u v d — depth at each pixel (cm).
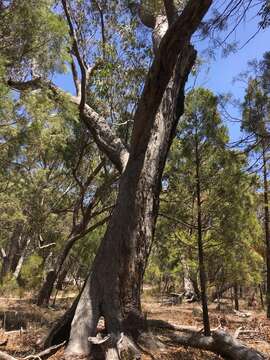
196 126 1095
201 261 1091
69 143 1505
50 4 712
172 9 841
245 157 1038
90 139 1524
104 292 788
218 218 1132
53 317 1270
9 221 1869
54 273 1719
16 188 1445
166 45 711
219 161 1087
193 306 2158
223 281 1689
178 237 1255
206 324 1024
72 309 802
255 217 1474
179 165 1121
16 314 1171
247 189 1120
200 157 1106
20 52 698
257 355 761
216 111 1088
